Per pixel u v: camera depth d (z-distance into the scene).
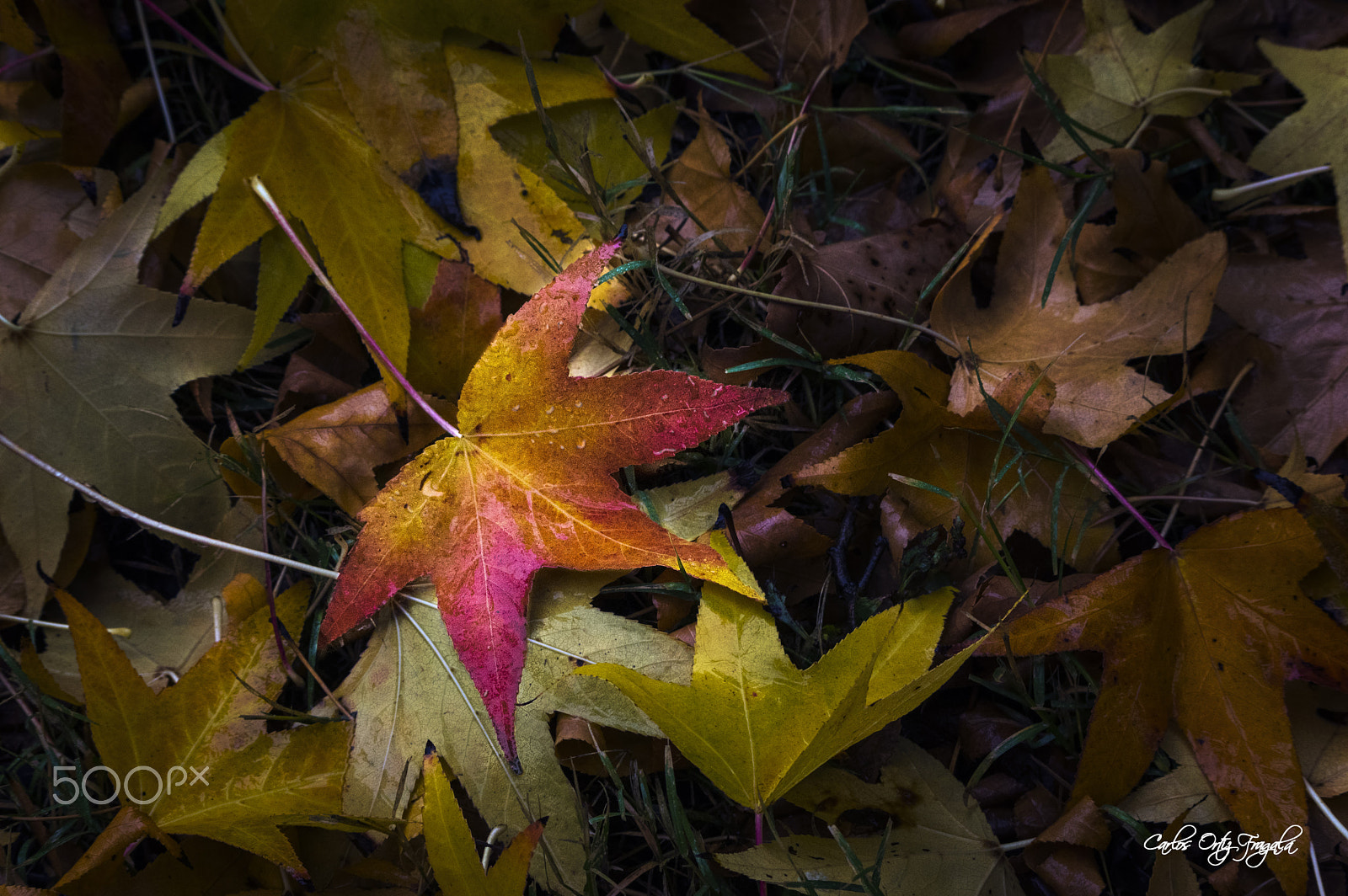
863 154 0.61
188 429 0.57
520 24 0.57
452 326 0.57
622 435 0.53
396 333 0.56
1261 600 0.54
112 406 0.56
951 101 0.62
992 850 0.54
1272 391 0.58
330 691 0.57
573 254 0.57
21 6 0.59
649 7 0.59
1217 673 0.54
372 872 0.54
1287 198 0.61
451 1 0.57
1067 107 0.60
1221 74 0.59
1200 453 0.58
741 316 0.59
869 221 0.61
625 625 0.54
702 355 0.58
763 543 0.55
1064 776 0.56
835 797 0.54
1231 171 0.60
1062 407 0.56
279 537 0.58
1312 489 0.56
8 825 0.56
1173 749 0.55
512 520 0.53
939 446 0.56
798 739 0.53
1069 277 0.57
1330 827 0.54
